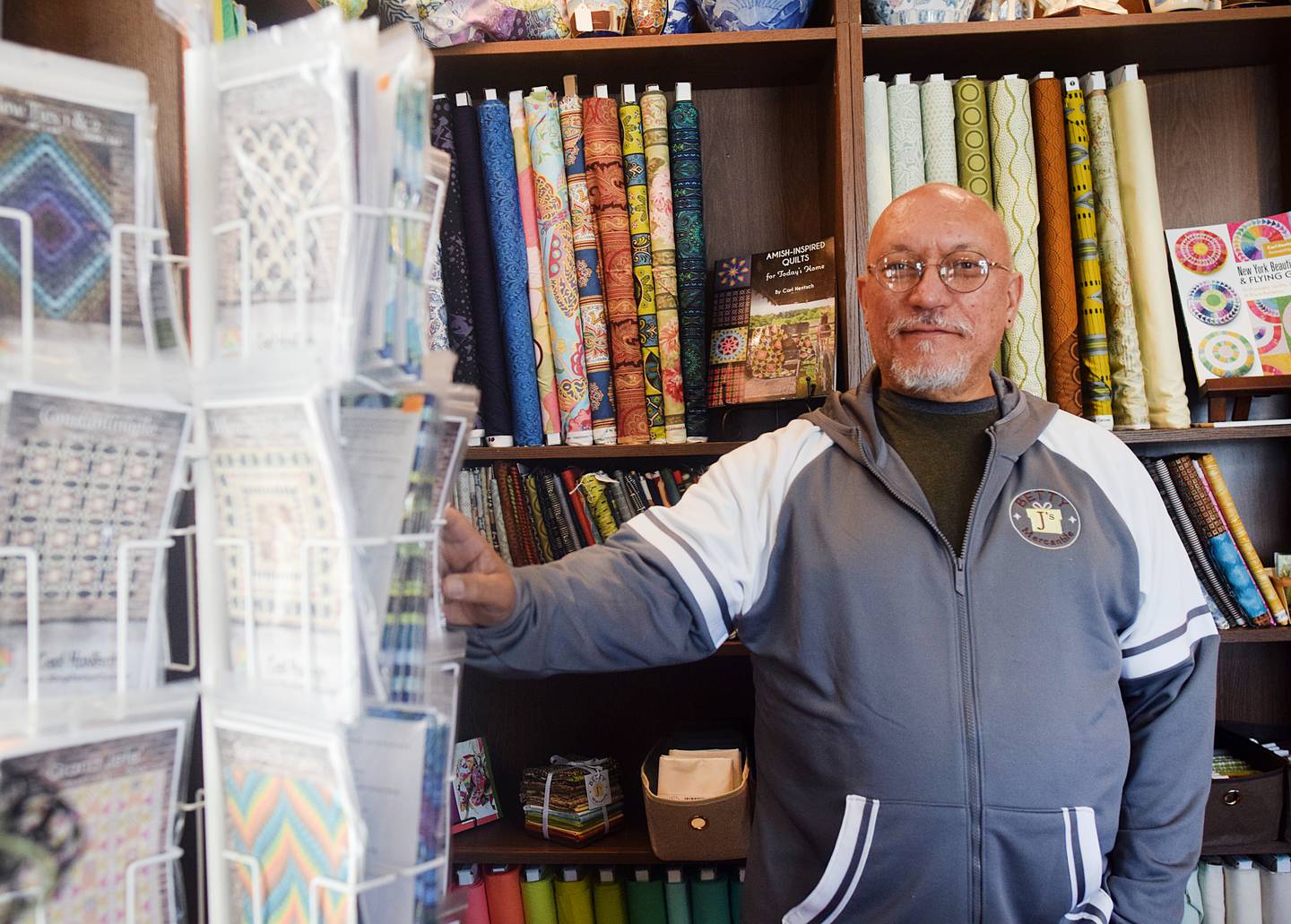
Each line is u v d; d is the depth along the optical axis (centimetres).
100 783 59
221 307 66
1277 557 230
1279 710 247
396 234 63
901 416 168
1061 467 160
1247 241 234
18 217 57
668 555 157
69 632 60
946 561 150
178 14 65
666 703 250
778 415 237
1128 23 214
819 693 153
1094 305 221
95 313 61
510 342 221
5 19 90
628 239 224
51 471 58
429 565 71
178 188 89
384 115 62
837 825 148
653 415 224
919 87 225
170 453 64
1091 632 151
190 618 71
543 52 215
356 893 60
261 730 64
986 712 144
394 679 65
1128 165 225
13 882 55
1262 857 216
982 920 144
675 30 220
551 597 142
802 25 218
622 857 213
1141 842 154
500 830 227
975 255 162
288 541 64
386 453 65
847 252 210
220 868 68
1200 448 249
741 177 247
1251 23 219
